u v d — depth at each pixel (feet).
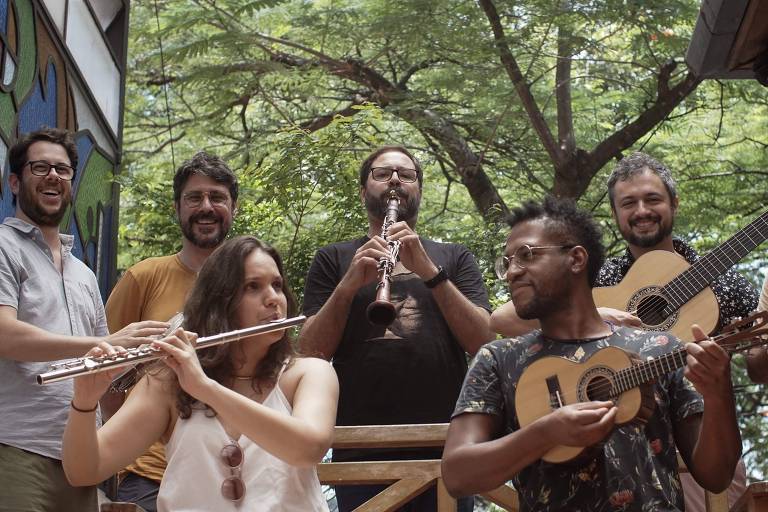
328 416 10.62
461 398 11.07
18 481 12.71
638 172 15.15
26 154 14.11
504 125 36.32
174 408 10.86
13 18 16.14
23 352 12.79
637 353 10.81
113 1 22.80
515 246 11.39
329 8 35.65
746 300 14.52
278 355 11.11
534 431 10.11
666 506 10.27
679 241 15.53
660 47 34.04
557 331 11.22
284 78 36.04
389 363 14.48
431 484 12.86
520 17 33.12
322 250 15.93
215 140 40.63
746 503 11.55
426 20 32.60
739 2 15.78
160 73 40.06
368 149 27.02
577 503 10.37
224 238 16.10
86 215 20.13
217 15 34.17
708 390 10.00
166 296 15.65
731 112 38.29
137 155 42.16
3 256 13.34
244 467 10.43
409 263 14.74
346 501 13.93
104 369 10.09
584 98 37.70
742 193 37.04
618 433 10.48
